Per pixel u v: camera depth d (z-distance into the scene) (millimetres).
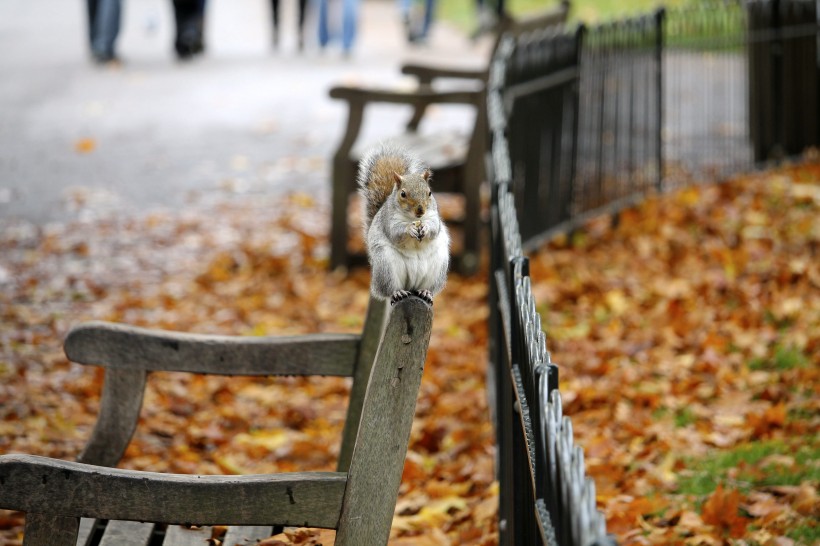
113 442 6250
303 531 6121
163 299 12430
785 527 6613
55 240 14461
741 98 19891
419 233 5449
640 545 6441
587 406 9039
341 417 9500
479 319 11523
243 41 30281
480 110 12789
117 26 26469
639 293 11773
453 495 7609
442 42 30875
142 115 21406
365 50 29000
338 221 13273
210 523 4758
